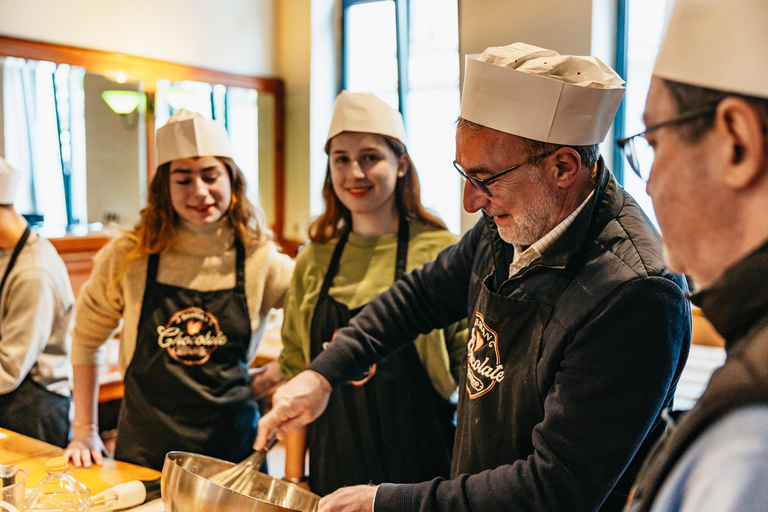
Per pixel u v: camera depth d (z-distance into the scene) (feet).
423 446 6.04
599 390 3.42
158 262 6.52
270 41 14.65
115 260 6.59
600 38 9.04
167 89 12.66
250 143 14.38
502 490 3.58
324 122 14.89
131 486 4.98
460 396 4.53
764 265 1.76
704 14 1.91
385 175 6.20
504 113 3.74
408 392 5.99
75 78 11.35
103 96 11.74
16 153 10.81
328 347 5.05
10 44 10.41
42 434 7.04
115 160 12.04
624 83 3.91
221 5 13.56
